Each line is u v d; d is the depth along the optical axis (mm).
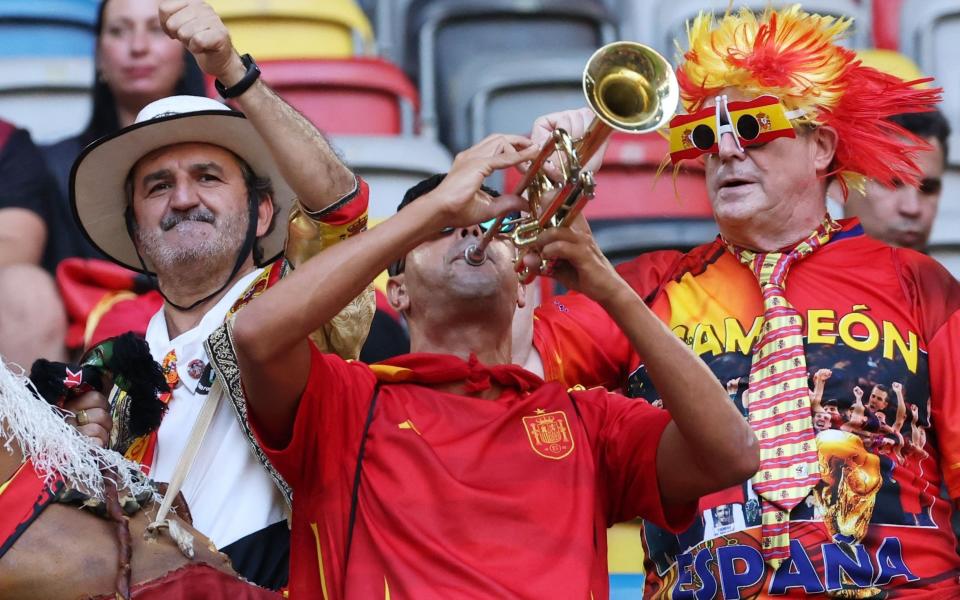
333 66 19359
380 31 19625
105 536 9406
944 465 12383
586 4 20016
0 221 17406
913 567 11875
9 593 9141
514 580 9484
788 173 12836
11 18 18297
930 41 20312
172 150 12844
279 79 19266
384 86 19484
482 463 9898
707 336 12672
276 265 11852
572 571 9609
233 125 12719
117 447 10867
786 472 11922
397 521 9633
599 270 9773
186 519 10406
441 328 10625
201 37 10578
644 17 20094
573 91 19938
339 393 10070
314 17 19453
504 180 18281
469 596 9344
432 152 19531
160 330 12695
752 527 11898
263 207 13117
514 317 12477
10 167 17750
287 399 9812
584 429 10414
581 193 9242
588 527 9844
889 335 12438
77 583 9195
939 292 12727
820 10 20031
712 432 9898
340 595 9703
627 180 19016
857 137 13094
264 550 11328
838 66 12922
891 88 13172
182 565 9500
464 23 19781
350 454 9977
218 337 11469
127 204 13109
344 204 11086
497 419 10109
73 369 10453
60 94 18328
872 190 19047
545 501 9828
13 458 9492
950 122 19594
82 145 18234
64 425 9711
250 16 19328
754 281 12812
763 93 12805
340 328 11625
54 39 18375
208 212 12703
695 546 12078
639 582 16344
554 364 12680
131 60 18422
